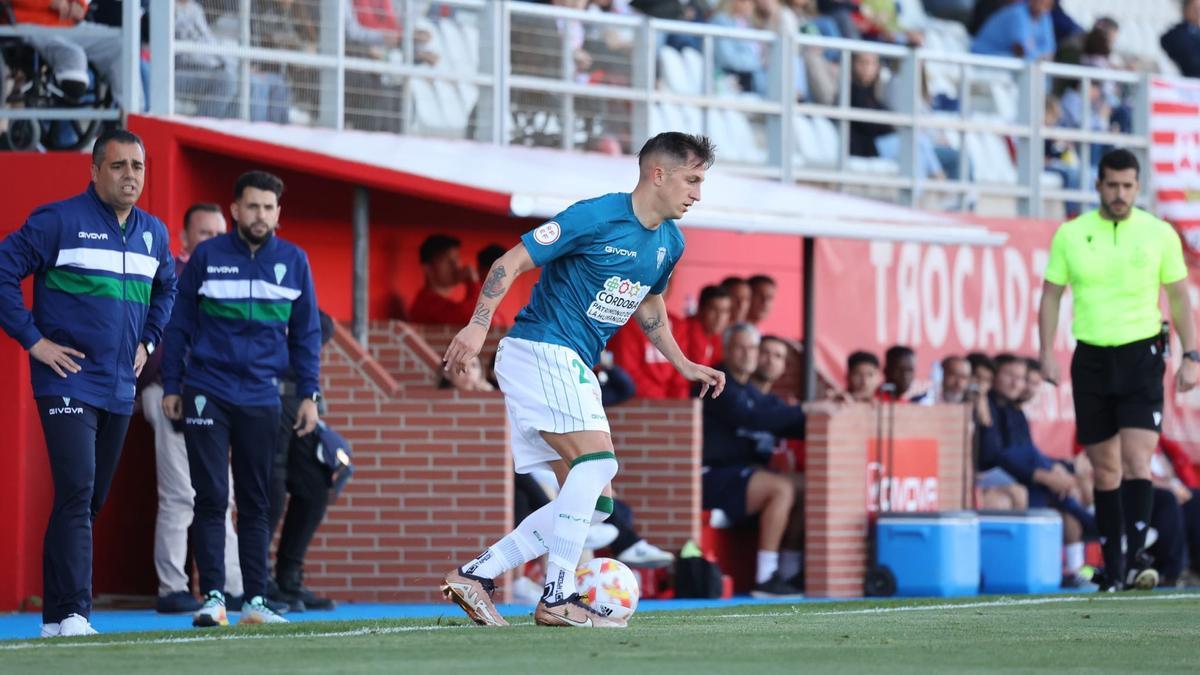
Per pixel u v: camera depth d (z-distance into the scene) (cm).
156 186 4644
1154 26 9175
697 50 6231
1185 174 7150
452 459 4575
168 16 4750
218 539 3412
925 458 5459
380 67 5244
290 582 4225
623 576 2856
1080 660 2288
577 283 2773
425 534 4572
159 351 4184
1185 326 4475
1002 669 2167
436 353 5353
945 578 5116
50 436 2983
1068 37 8706
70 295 3009
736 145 6153
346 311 5231
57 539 2973
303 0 5075
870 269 6325
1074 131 6988
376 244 5328
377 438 4594
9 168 4588
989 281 6631
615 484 5047
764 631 2728
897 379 5953
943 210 6669
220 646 2439
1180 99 7181
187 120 4706
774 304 6278
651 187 2766
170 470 4175
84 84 4731
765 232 4994
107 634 2769
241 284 3412
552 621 2788
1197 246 7106
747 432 5256
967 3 8519
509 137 5562
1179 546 5716
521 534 2883
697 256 6081
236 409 3406
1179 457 6775
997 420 5812
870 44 6500
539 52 5647
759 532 5244
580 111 5759
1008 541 5272
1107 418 4488
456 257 5388
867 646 2453
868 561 5212
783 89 6259
